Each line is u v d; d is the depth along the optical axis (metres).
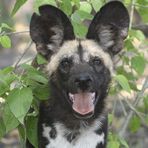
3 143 17.38
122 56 11.98
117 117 16.94
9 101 8.98
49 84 9.78
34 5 9.96
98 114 9.74
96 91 9.55
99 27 10.06
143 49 12.52
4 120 9.16
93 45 9.93
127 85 10.17
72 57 9.73
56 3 10.55
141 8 11.77
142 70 11.82
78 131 9.63
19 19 22.73
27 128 9.73
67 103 9.62
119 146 11.30
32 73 9.41
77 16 10.05
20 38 21.83
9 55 21.97
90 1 10.55
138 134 16.91
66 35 10.01
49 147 9.66
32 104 9.59
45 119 9.72
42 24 9.89
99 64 9.78
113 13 10.00
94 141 9.69
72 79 9.38
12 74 9.47
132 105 12.52
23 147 10.19
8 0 21.59
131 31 11.51
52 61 9.91
